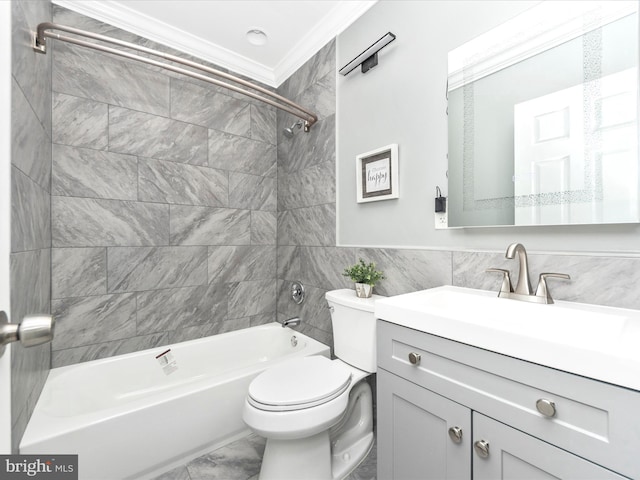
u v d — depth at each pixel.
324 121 2.02
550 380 0.65
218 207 2.23
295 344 2.05
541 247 1.04
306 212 2.20
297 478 1.17
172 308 2.03
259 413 1.11
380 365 1.07
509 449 0.72
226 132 2.26
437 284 1.35
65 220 1.66
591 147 0.92
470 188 1.21
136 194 1.89
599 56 0.90
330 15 1.86
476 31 1.20
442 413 0.86
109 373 1.66
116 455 1.18
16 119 0.99
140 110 1.90
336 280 1.93
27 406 1.12
